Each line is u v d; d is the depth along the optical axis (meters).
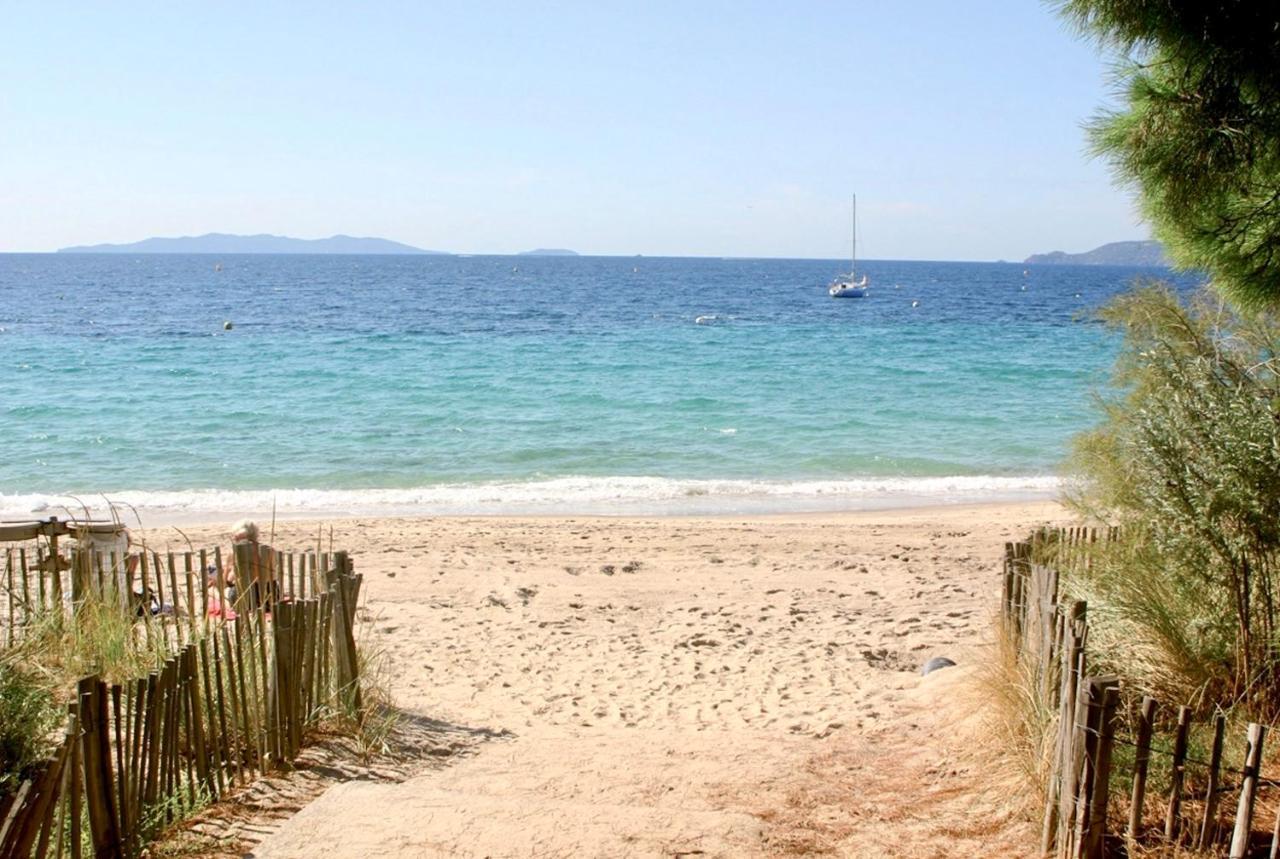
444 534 16.25
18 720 5.14
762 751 6.84
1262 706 5.47
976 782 5.73
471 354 44.31
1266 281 5.99
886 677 9.00
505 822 5.29
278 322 63.19
